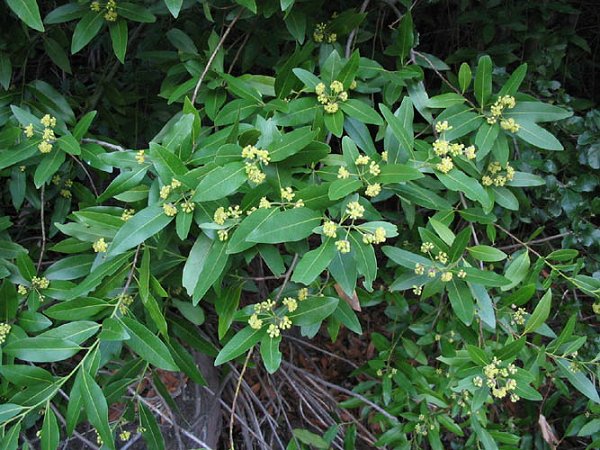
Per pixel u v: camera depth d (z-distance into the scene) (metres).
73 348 0.55
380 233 0.51
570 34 1.03
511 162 0.88
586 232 0.89
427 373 0.87
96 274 0.57
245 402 1.05
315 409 1.09
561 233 0.92
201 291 0.52
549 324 0.96
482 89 0.67
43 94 0.78
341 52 0.77
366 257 0.51
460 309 0.61
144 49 0.92
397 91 0.74
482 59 0.65
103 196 0.57
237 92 0.66
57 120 0.76
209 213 0.54
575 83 1.18
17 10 0.55
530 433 1.01
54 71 1.00
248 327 0.59
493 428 0.84
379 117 0.63
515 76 0.65
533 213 0.92
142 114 0.96
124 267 0.59
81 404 0.55
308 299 0.59
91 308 0.57
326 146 0.55
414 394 0.87
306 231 0.51
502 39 1.02
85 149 0.67
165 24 0.91
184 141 0.58
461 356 0.68
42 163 0.65
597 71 1.21
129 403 0.77
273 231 0.50
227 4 0.77
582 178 0.91
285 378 1.09
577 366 0.69
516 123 0.67
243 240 0.50
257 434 1.00
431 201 0.61
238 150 0.54
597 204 0.89
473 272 0.60
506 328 0.72
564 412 0.98
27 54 0.81
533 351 0.76
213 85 0.72
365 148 0.67
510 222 0.88
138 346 0.55
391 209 1.00
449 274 0.60
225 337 0.80
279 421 1.10
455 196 0.76
